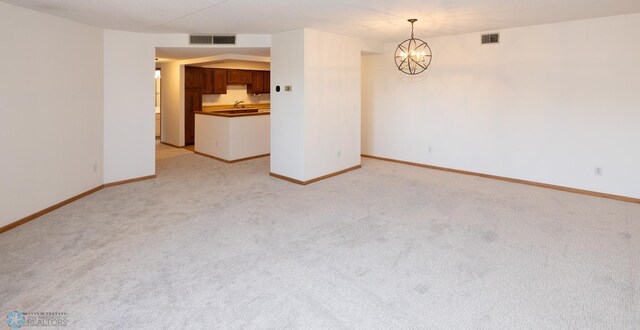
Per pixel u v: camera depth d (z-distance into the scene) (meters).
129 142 5.89
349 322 2.36
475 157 6.48
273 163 6.41
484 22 5.25
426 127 7.07
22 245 3.47
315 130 5.98
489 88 6.16
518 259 3.25
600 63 5.07
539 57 5.58
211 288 2.75
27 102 4.08
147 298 2.61
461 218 4.30
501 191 5.48
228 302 2.57
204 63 9.02
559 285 2.82
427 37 6.66
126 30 5.61
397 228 3.99
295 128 5.90
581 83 5.26
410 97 7.24
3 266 3.05
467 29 5.84
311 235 3.79
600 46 5.05
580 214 4.45
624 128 4.98
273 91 6.22
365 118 8.12
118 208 4.62
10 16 3.84
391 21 5.07
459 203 4.89
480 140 6.38
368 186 5.78
